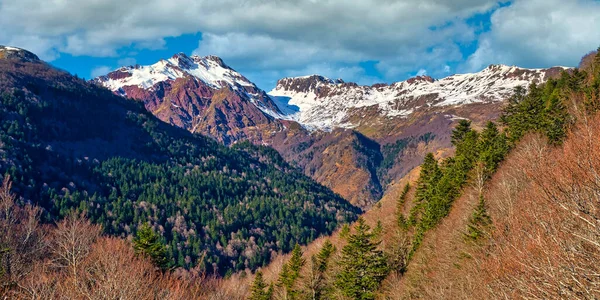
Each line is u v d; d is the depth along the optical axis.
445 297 44.84
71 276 34.97
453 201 66.75
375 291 59.56
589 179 21.50
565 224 21.11
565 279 18.31
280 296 71.69
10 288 36.72
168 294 39.31
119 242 60.94
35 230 54.16
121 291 29.81
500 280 26.70
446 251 54.38
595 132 27.94
